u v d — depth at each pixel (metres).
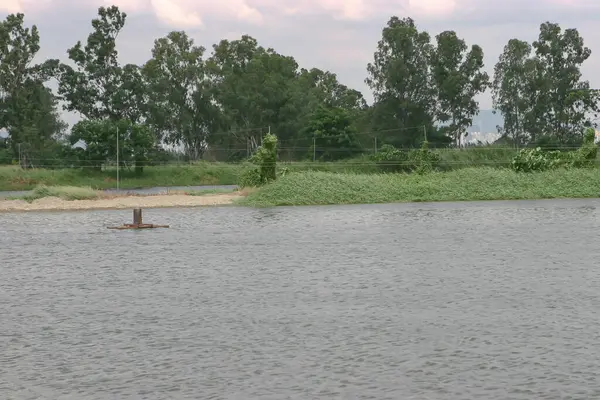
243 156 162.62
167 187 122.00
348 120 148.38
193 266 37.09
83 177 122.69
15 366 21.36
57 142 165.50
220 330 24.73
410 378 20.00
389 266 36.31
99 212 67.06
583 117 159.75
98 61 152.12
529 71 163.00
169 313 27.11
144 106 154.62
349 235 48.34
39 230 53.28
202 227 54.00
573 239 45.16
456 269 35.22
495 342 22.92
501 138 168.75
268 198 72.81
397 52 167.25
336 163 126.25
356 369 20.73
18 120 146.88
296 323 25.47
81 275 34.97
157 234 50.25
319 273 34.66
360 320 25.75
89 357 22.06
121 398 18.94
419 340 23.27
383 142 160.50
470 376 20.06
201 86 164.62
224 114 164.88
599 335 23.47
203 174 128.88
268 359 21.67
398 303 28.20
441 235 47.78
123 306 28.30
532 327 24.52
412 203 73.19
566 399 18.45
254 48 185.12
